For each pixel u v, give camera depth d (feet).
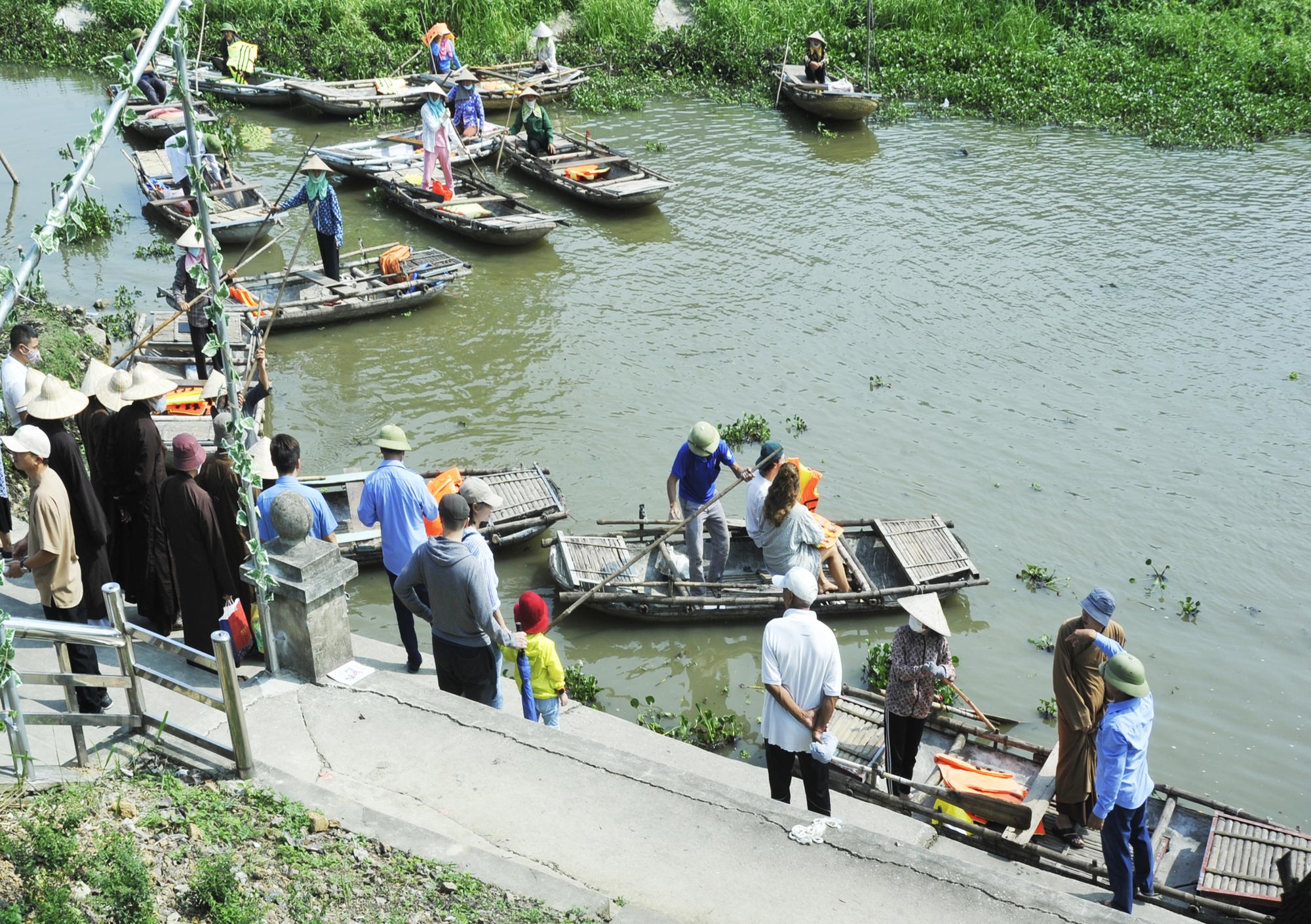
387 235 65.41
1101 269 61.82
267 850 16.98
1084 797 25.03
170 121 74.79
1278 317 56.39
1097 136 85.25
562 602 35.86
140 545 24.36
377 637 34.32
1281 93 92.68
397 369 50.60
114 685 18.63
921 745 29.91
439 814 19.13
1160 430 46.75
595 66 98.94
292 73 92.43
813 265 62.28
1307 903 19.51
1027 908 17.76
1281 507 41.73
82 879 15.08
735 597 35.63
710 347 53.36
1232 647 34.83
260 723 20.97
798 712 20.79
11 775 17.38
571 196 71.10
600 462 43.83
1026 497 42.14
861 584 36.42
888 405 48.42
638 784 20.17
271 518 21.52
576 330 54.85
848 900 17.76
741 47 99.40
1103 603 23.99
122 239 61.67
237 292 51.37
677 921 17.01
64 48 94.22
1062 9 108.37
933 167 78.07
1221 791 29.30
